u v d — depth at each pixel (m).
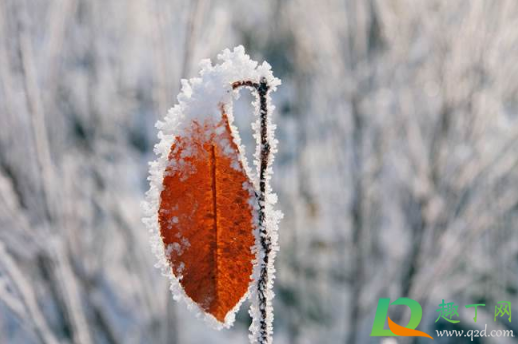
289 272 1.93
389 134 1.54
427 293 1.52
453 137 1.45
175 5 1.12
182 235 0.34
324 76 1.62
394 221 1.67
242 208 0.34
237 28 1.73
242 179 0.34
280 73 1.87
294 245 1.84
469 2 1.36
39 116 0.90
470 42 1.36
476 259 1.73
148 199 0.35
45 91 1.04
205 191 0.34
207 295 0.35
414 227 1.55
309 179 1.79
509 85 1.42
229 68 0.34
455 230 1.50
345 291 2.02
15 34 0.87
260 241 0.34
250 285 0.35
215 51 1.08
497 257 1.70
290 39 1.67
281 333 1.97
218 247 0.34
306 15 1.56
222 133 0.34
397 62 1.50
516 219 1.71
